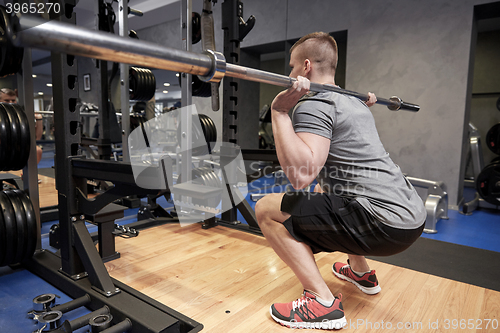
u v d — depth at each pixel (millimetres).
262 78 803
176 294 1326
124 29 2438
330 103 966
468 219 2994
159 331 1018
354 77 3988
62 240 1447
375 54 3809
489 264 1682
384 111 3801
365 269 1346
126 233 1575
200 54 692
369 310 1218
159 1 5094
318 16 4188
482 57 5258
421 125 3582
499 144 3404
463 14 3246
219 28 5145
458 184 3418
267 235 1113
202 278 1470
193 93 2471
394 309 1228
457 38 3301
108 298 1227
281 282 1439
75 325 1056
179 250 1806
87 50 510
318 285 1094
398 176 1026
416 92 3580
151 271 1541
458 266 1647
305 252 1084
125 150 2494
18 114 1549
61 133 1370
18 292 1441
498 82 5141
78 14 5895
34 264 1625
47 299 1186
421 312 1207
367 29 3838
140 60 584
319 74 1083
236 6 2064
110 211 1631
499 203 3137
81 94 6695
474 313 1206
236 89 2102
